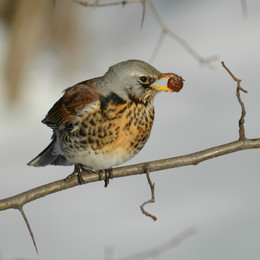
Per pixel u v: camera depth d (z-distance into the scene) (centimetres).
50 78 1731
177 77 741
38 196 714
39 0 1702
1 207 694
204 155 711
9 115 1653
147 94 739
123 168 742
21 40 1695
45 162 862
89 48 1819
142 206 598
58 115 766
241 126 711
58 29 1741
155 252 979
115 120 730
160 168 716
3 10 1720
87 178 745
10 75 1688
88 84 773
